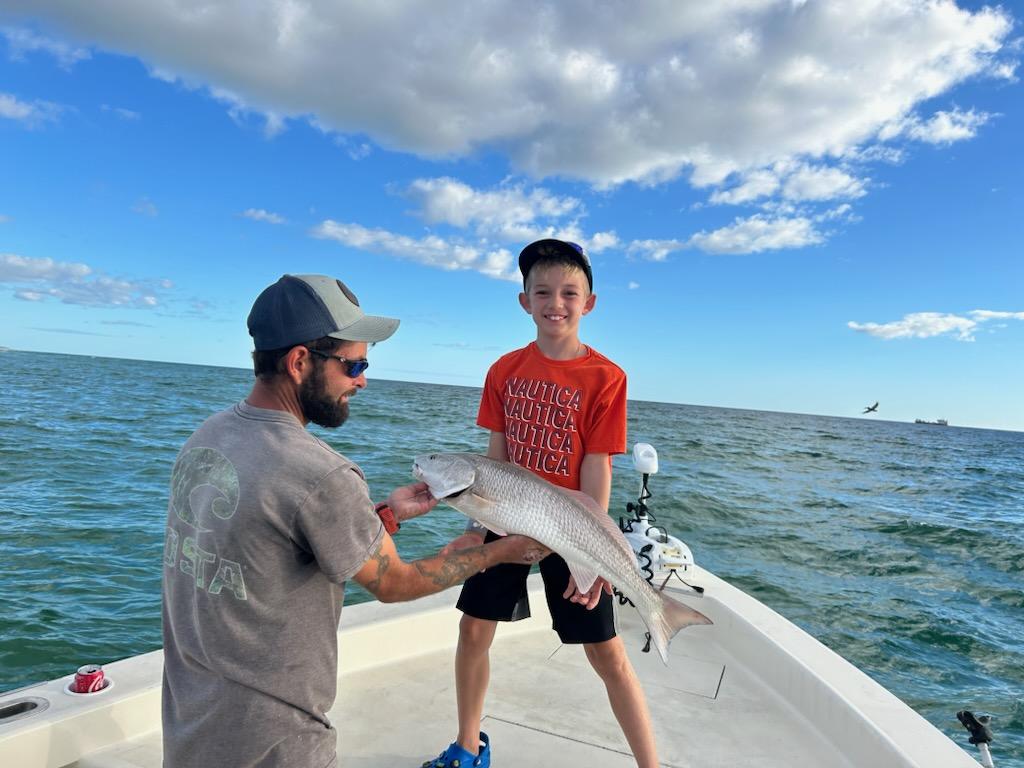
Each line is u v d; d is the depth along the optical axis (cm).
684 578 421
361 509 147
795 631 347
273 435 146
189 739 141
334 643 154
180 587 146
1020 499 1712
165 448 1411
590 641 233
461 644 249
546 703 312
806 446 3319
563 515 210
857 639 627
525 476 209
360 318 160
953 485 1969
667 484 1397
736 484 1526
